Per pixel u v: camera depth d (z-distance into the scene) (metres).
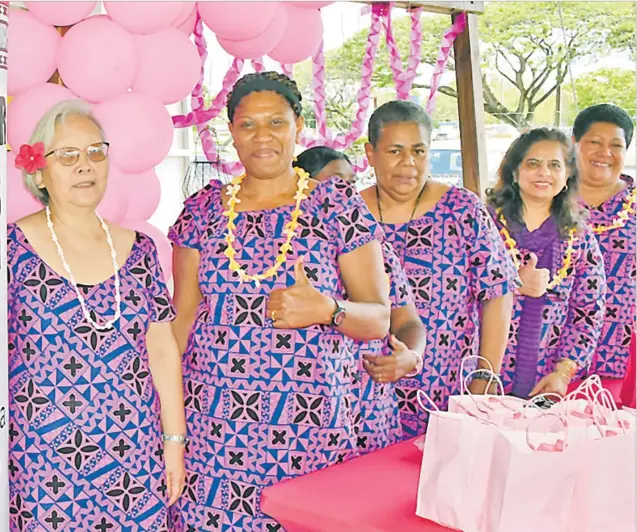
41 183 1.85
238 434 1.88
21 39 2.32
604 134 2.69
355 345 1.97
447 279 2.21
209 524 1.92
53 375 1.78
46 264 1.81
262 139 1.88
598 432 1.33
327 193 1.92
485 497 1.33
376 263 1.92
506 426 1.45
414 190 2.22
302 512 1.47
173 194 5.30
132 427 1.85
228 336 1.89
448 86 3.93
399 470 1.64
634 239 2.68
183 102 4.82
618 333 2.69
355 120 3.34
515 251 2.35
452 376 2.24
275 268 1.86
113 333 1.83
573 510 1.30
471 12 3.46
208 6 2.63
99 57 2.35
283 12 2.83
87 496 1.80
